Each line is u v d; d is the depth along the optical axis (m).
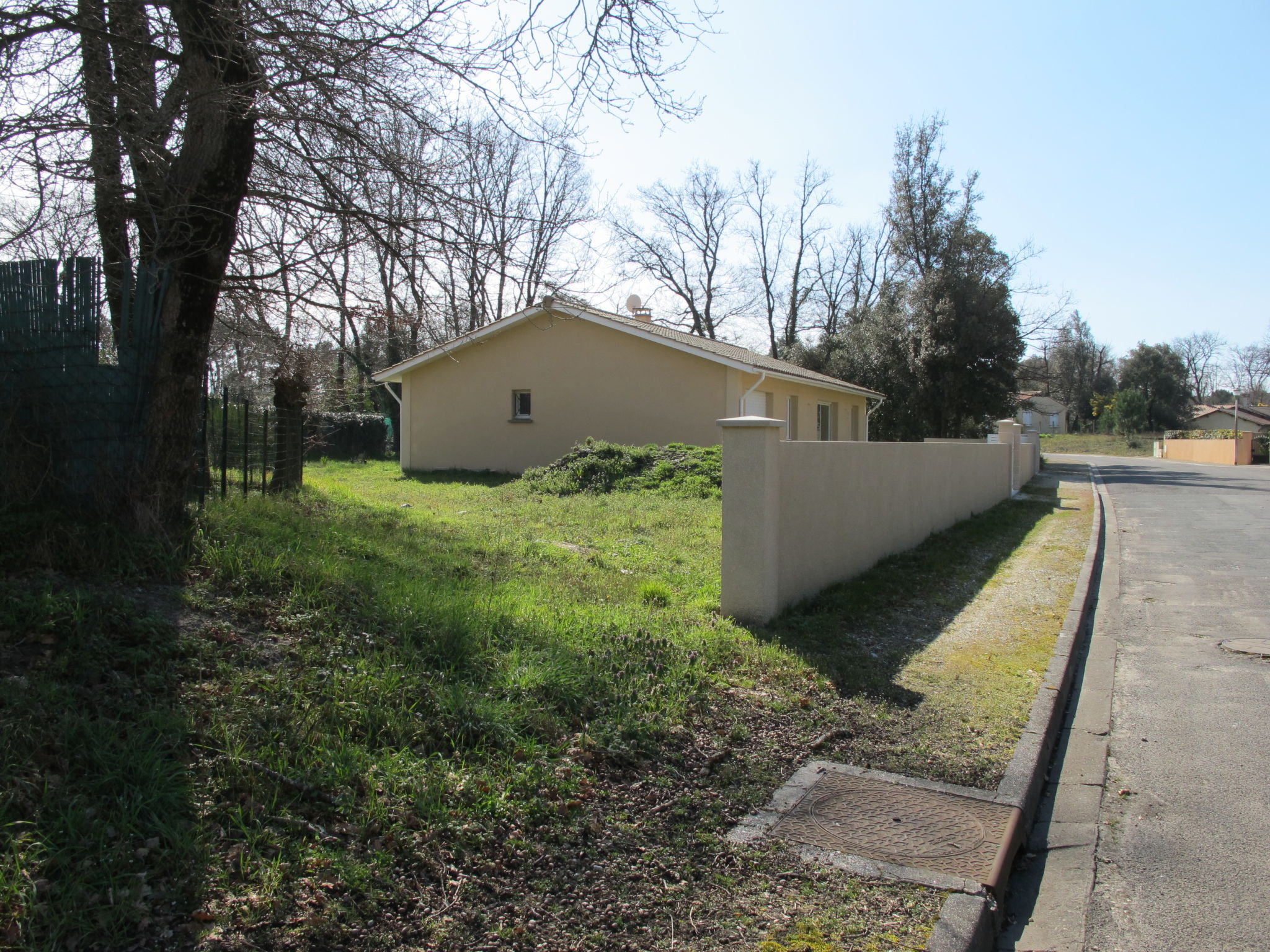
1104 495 21.11
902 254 37.28
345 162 6.61
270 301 7.27
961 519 14.02
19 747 2.96
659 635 5.65
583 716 4.21
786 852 3.30
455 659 4.52
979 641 6.51
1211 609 8.29
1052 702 5.12
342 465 23.17
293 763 3.31
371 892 2.72
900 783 3.96
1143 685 5.91
